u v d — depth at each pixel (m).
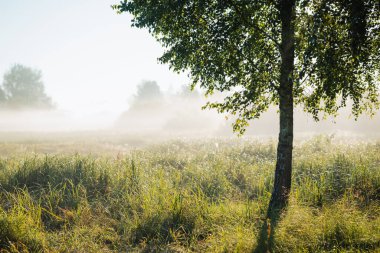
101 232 7.28
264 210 7.94
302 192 8.86
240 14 7.03
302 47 7.16
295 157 14.15
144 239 7.06
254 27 7.24
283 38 7.29
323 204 8.01
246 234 6.48
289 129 7.70
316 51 6.21
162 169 12.32
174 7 6.92
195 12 7.12
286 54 7.38
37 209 8.02
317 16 5.94
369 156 12.19
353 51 6.14
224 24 7.05
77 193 8.82
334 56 6.29
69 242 6.71
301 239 6.16
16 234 6.62
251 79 7.74
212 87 7.91
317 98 7.55
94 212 8.34
